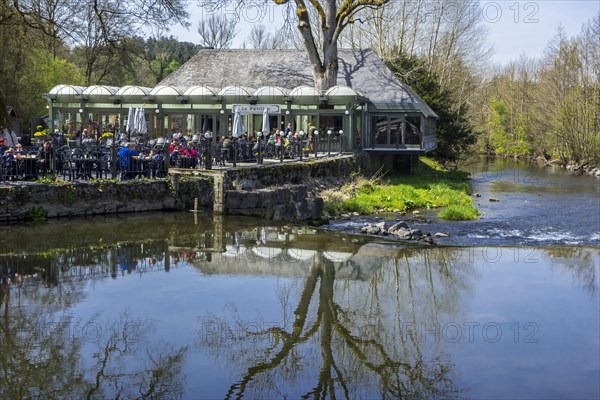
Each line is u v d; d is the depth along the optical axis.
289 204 22.92
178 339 10.47
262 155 27.86
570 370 9.60
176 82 44.19
